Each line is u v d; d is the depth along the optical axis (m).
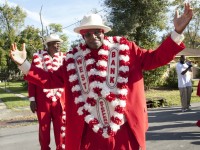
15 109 17.03
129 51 3.68
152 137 8.40
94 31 3.63
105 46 3.69
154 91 24.75
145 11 25.38
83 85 3.74
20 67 3.95
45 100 6.12
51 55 6.37
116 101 3.54
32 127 11.29
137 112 3.56
